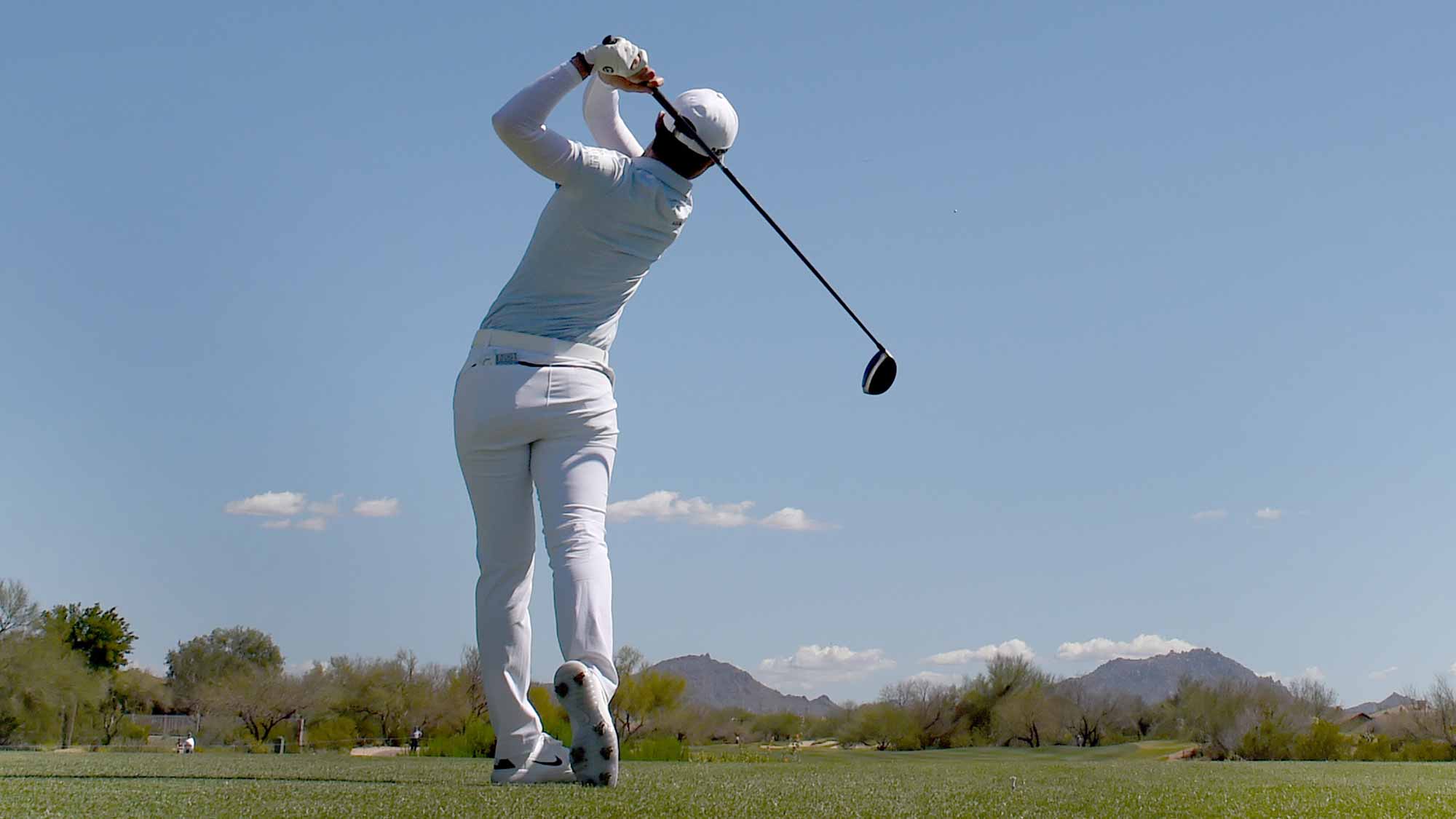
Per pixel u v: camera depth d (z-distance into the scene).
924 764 6.21
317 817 2.45
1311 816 2.81
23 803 2.68
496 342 3.69
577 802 2.79
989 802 2.99
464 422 3.68
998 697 32.75
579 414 3.66
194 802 2.72
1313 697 23.75
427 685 28.94
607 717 3.38
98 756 6.82
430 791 3.10
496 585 3.72
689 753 7.43
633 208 3.65
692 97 3.81
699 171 3.88
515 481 3.69
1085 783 3.91
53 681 32.59
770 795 3.09
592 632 3.52
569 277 3.66
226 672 43.34
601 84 4.11
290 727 34.16
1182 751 23.12
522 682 3.73
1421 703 19.11
